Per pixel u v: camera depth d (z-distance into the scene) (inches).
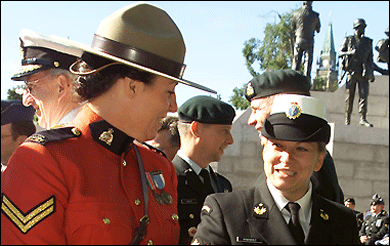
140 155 76.5
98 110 68.0
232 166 469.4
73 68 67.2
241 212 74.7
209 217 74.9
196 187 110.4
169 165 82.8
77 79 66.9
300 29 532.7
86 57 65.9
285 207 75.7
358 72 504.1
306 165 73.9
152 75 67.5
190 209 107.8
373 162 466.0
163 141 125.2
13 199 59.7
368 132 468.4
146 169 76.2
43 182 60.7
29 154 61.9
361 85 507.5
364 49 504.4
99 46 67.4
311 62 538.3
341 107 559.5
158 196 74.1
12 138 88.7
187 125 114.6
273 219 73.8
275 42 905.5
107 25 67.7
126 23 67.1
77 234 61.7
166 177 79.9
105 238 62.1
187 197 108.9
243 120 476.1
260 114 109.5
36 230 58.9
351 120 561.3
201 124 113.7
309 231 75.0
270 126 75.8
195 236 74.1
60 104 69.4
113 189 65.9
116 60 64.5
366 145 466.6
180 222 106.1
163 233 71.6
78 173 63.1
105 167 66.3
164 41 68.1
